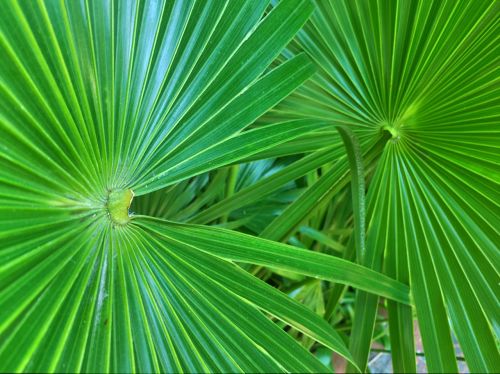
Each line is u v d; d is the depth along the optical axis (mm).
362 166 444
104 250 343
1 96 284
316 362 365
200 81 379
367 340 509
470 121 476
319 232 686
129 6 342
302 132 396
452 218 489
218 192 697
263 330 364
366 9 458
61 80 313
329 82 498
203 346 347
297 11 380
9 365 250
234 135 382
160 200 665
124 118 359
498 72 447
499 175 465
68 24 314
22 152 299
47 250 305
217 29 371
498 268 462
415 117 502
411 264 500
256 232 735
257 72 384
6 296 270
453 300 474
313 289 754
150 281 354
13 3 285
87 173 338
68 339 283
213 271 370
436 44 458
